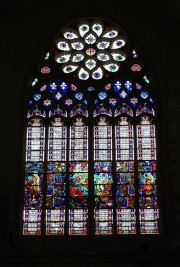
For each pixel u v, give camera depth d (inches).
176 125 1346.0
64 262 1087.6
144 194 1328.7
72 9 1441.9
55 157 1360.7
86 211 1321.4
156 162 1349.7
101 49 1439.5
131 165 1350.9
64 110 1395.2
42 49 1425.9
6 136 1342.3
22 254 1093.1
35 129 1382.9
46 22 1439.5
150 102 1391.5
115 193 1332.4
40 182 1342.3
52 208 1323.8
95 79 1416.1
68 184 1341.0
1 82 1376.7
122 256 1088.8
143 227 1304.1
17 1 1387.8
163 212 1296.8
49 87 1411.2
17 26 1429.6
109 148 1365.7
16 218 1290.6
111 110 1392.7
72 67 1429.6
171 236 1272.1
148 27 1423.5
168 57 1397.6
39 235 1291.8
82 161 1358.3
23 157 1353.3
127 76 1413.6
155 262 1082.7
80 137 1375.5
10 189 1305.4
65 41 1445.6
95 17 1444.4
